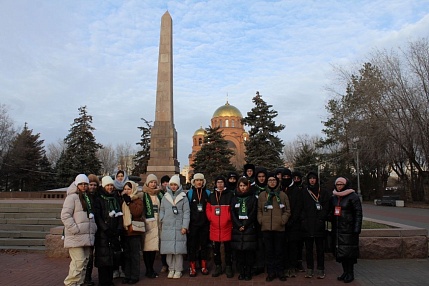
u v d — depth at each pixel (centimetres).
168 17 2066
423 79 3055
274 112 4231
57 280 765
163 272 844
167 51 2039
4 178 4944
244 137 7900
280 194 765
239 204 758
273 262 762
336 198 761
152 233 790
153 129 1997
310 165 5091
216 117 8112
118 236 734
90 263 743
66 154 4506
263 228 757
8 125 4956
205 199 826
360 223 727
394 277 775
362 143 3506
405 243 980
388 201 3494
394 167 3969
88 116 4616
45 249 1027
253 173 900
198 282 750
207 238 821
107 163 7406
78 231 668
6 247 1115
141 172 4316
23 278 781
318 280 759
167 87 2019
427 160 3166
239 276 767
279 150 4125
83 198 690
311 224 758
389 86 3169
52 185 5134
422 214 2359
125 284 740
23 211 1391
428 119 3017
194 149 8444
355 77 3900
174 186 807
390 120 3186
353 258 733
